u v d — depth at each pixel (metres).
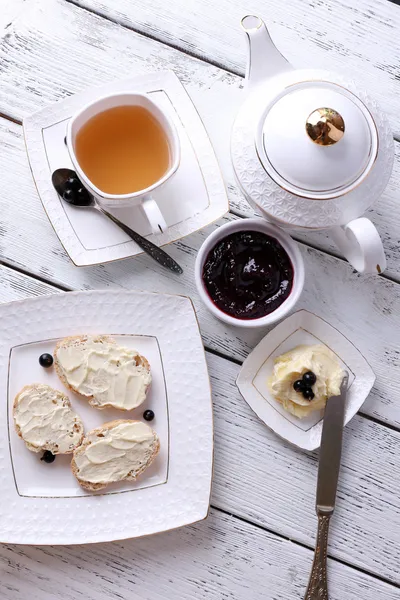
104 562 0.86
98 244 0.85
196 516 0.85
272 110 0.76
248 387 0.86
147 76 0.85
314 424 0.87
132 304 0.85
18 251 0.87
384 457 0.88
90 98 0.85
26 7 0.87
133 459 0.85
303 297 0.88
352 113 0.75
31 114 0.85
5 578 0.86
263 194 0.78
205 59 0.88
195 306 0.88
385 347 0.88
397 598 0.87
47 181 0.85
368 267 0.78
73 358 0.85
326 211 0.77
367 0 0.88
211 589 0.87
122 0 0.88
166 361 0.86
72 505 0.85
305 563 0.87
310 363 0.84
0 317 0.84
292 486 0.87
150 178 0.84
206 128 0.88
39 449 0.84
